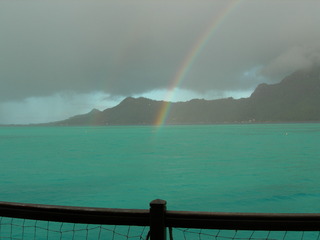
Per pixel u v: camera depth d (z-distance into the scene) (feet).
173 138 206.08
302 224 5.42
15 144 164.86
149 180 60.70
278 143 153.89
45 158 100.58
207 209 39.27
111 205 42.73
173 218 5.74
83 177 65.00
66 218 6.23
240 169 73.87
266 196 45.37
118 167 79.66
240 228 5.59
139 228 28.81
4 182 59.31
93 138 218.38
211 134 253.24
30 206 6.43
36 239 25.55
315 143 152.05
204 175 65.67
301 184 54.44
